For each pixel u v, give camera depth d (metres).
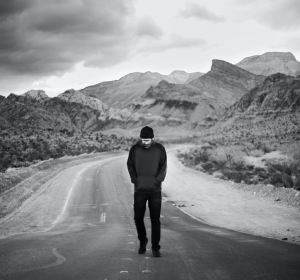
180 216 17.27
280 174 26.34
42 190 27.67
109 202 22.66
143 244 6.61
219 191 25.58
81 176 36.78
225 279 4.77
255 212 17.17
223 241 8.52
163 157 6.38
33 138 75.38
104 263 5.73
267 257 6.26
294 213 16.02
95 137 105.06
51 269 5.31
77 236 9.59
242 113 151.38
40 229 13.96
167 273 5.11
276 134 106.62
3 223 15.98
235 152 50.06
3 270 5.25
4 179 25.75
